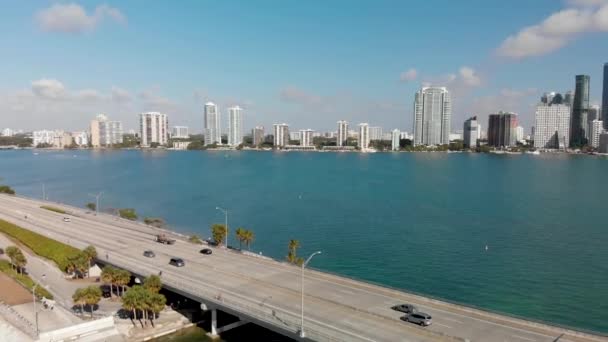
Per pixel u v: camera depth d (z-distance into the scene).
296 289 73.12
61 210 161.12
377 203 198.12
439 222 157.12
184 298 81.94
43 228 127.12
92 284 88.19
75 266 90.56
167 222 164.88
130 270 84.75
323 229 148.62
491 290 93.19
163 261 91.19
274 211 182.00
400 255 118.38
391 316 61.09
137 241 110.88
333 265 110.81
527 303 86.44
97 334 65.31
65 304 76.88
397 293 70.75
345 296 69.50
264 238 138.62
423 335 55.22
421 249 123.75
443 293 91.88
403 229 147.00
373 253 120.50
